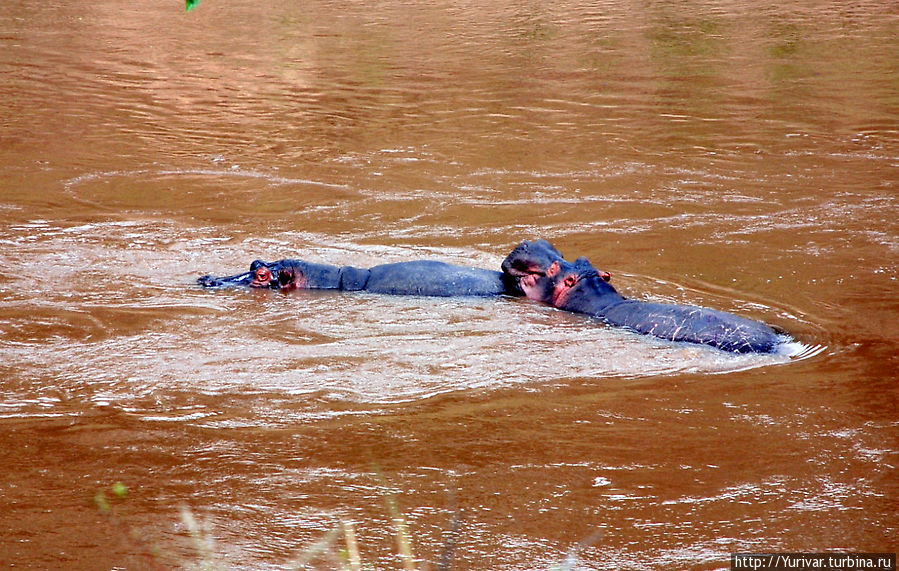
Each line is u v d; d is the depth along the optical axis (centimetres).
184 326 1959
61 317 1989
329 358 1817
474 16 6297
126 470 1407
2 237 2511
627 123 3866
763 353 1866
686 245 2528
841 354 1858
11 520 1264
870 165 3316
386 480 1381
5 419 1562
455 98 4266
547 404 1639
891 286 2238
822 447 1485
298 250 2475
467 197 2964
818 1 6731
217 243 2522
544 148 3522
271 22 6062
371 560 1178
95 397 1647
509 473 1403
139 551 1192
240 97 4272
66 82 4475
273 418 1580
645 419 1584
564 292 2117
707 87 4462
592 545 1216
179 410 1603
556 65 4916
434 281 2173
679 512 1296
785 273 2323
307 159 3375
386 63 4959
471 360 1817
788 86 4466
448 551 955
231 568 1159
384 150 3494
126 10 6369
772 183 3108
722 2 6719
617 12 6406
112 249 2448
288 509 1300
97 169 3212
